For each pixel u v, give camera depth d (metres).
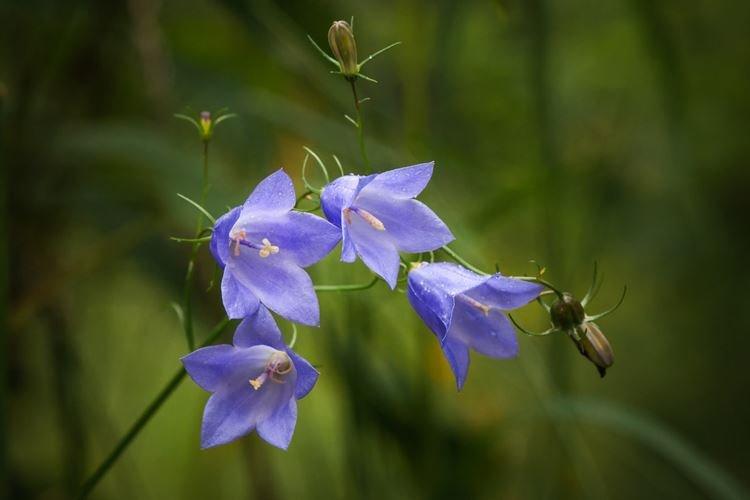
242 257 0.34
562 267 0.43
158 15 0.42
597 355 0.34
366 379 0.41
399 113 0.45
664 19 0.42
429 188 0.40
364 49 0.45
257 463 0.43
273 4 0.40
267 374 0.34
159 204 0.42
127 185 0.43
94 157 0.42
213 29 0.43
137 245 0.42
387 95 0.45
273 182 0.33
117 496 0.45
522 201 0.43
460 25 0.43
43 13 0.41
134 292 0.46
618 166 0.47
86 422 0.44
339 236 0.33
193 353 0.33
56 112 0.43
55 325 0.43
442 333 0.34
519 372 0.42
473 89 0.47
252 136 0.42
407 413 0.41
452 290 0.34
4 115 0.36
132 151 0.40
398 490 0.42
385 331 0.43
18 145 0.42
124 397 0.47
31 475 0.44
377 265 0.34
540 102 0.42
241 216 0.33
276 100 0.41
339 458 0.46
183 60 0.42
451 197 0.45
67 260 0.43
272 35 0.40
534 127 0.44
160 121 0.42
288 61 0.40
